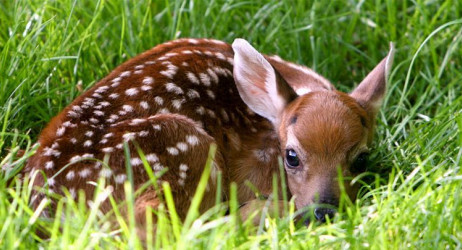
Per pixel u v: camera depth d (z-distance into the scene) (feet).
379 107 34.45
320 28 43.37
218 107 34.73
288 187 34.37
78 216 27.30
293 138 32.17
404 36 42.73
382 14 44.47
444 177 29.96
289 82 37.55
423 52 41.68
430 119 35.99
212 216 30.58
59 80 38.60
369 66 43.04
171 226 29.37
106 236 26.58
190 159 31.83
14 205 27.12
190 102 33.86
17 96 34.96
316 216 30.55
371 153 35.55
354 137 31.78
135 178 30.73
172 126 31.73
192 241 26.14
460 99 36.29
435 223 27.32
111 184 30.45
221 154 33.68
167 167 31.17
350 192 31.96
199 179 32.14
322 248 27.32
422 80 40.73
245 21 43.73
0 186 29.01
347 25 44.50
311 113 32.27
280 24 41.81
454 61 41.73
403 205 28.27
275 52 42.52
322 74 42.55
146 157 30.89
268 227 28.73
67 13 39.78
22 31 39.24
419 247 27.17
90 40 39.32
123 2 41.27
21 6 40.01
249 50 34.60
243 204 34.19
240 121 35.32
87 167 30.53
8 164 30.55
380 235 26.71
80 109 32.19
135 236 26.05
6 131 34.53
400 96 40.73
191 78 34.45
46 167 30.63
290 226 27.96
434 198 28.60
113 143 30.94
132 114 32.65
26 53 37.47
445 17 42.22
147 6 42.86
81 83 38.50
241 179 34.60
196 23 42.45
